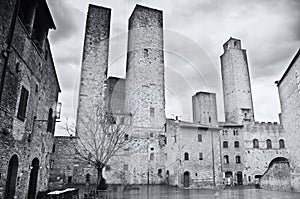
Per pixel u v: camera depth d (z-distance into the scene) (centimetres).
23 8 888
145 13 2977
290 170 1828
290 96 1798
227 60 3925
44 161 1185
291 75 1756
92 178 1961
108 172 1962
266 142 3250
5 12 675
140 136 1964
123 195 1491
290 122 1820
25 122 875
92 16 2589
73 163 1822
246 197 1571
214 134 2303
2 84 664
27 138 902
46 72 1155
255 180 3061
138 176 1986
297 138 1689
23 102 849
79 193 1472
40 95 1069
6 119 715
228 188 2356
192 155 2172
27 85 883
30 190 1030
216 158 2283
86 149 1802
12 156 784
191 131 2095
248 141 3216
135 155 1959
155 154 2020
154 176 2033
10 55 730
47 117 1220
